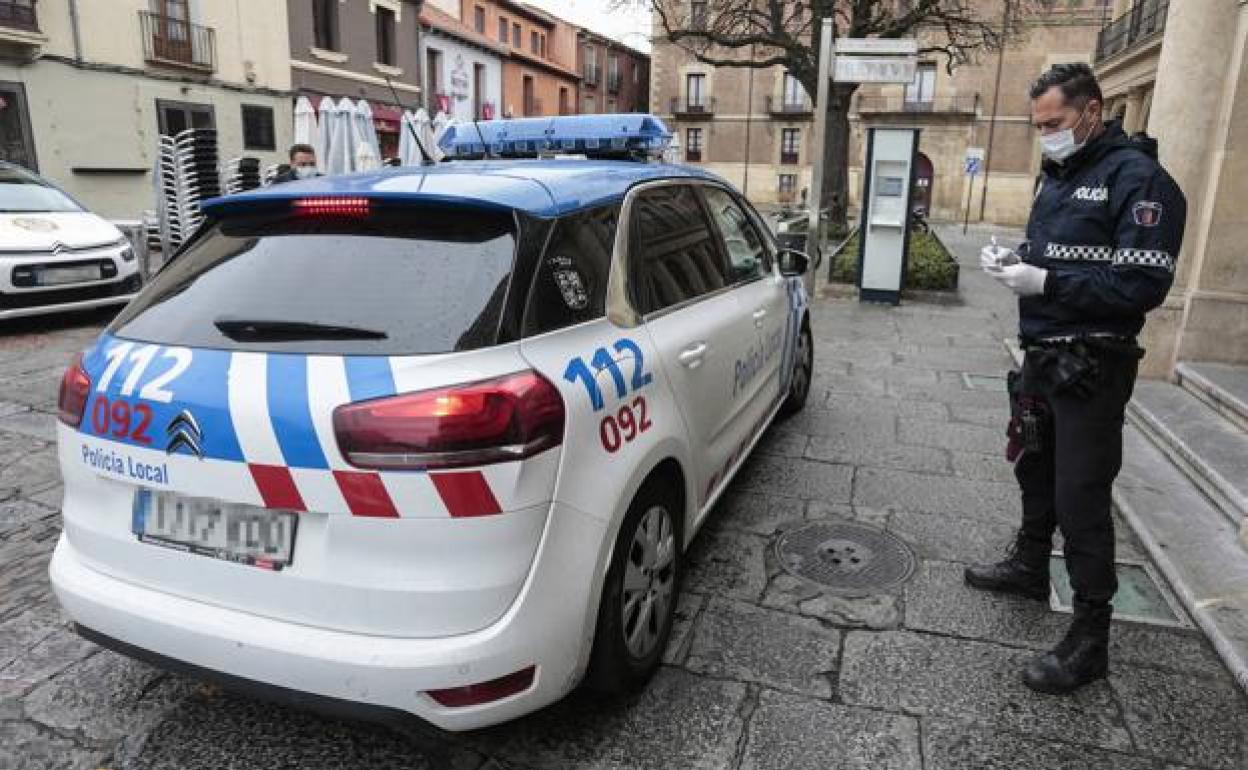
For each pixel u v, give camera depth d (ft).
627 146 15.06
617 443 7.67
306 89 72.74
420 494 6.20
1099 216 8.11
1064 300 8.16
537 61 128.26
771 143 147.54
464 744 7.91
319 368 6.52
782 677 8.92
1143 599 10.57
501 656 6.49
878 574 11.16
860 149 134.62
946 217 132.57
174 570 6.92
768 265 14.74
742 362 11.97
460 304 6.88
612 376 7.77
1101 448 8.41
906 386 20.79
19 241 24.77
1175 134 18.58
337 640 6.40
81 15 53.21
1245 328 18.58
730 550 11.84
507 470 6.41
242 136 66.33
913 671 9.03
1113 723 8.23
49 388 19.61
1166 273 7.80
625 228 9.20
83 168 54.34
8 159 50.11
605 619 7.68
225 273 7.67
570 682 7.22
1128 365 8.38
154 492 6.98
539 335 7.18
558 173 9.08
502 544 6.44
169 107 59.93
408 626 6.36
